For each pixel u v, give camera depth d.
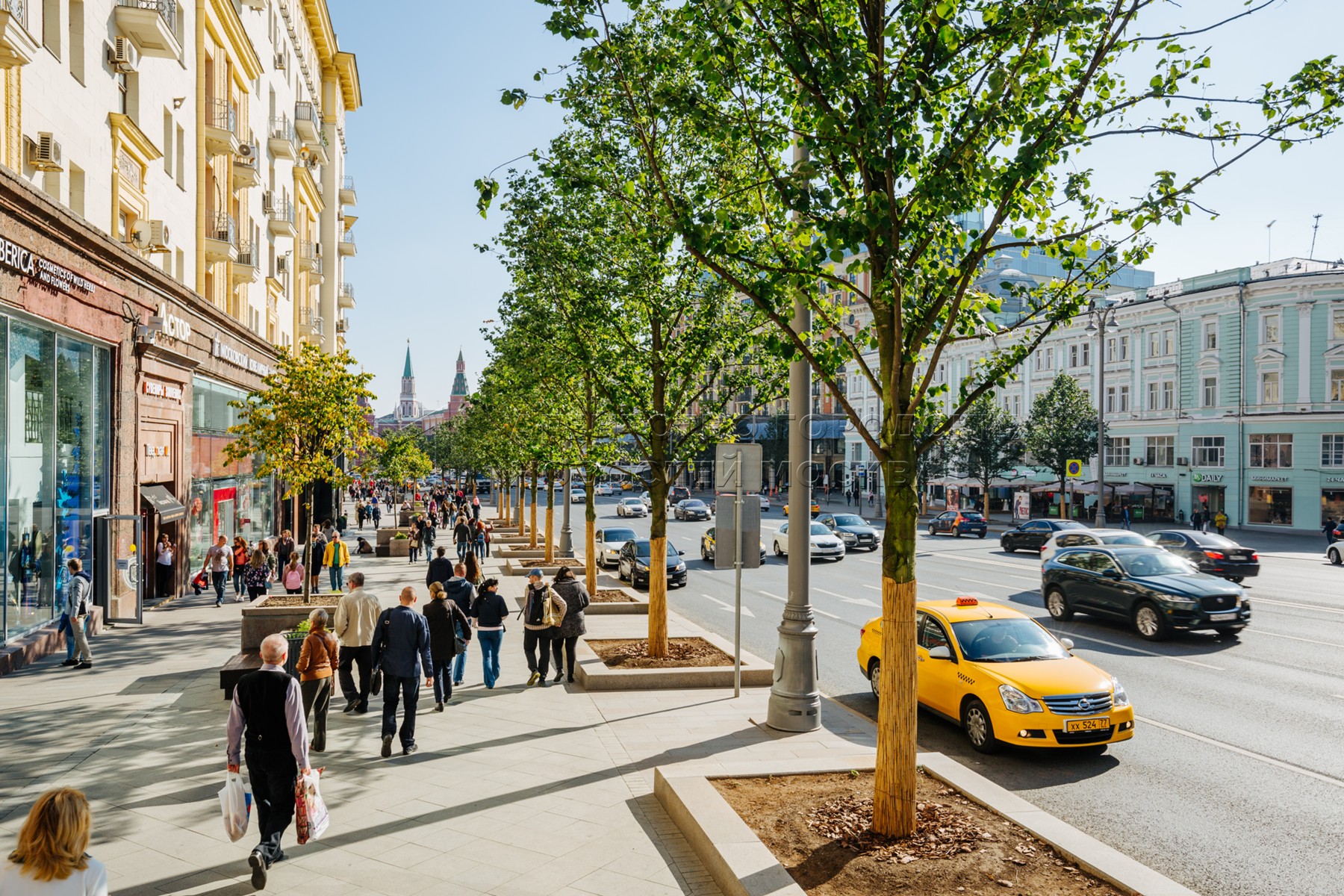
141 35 17.98
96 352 15.91
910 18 5.77
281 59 35.47
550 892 5.54
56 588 14.42
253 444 17.52
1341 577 24.81
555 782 7.76
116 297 16.34
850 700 11.56
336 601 13.34
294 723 5.58
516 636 15.93
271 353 31.45
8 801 7.09
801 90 6.23
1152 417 50.81
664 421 12.86
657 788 7.29
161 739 8.89
